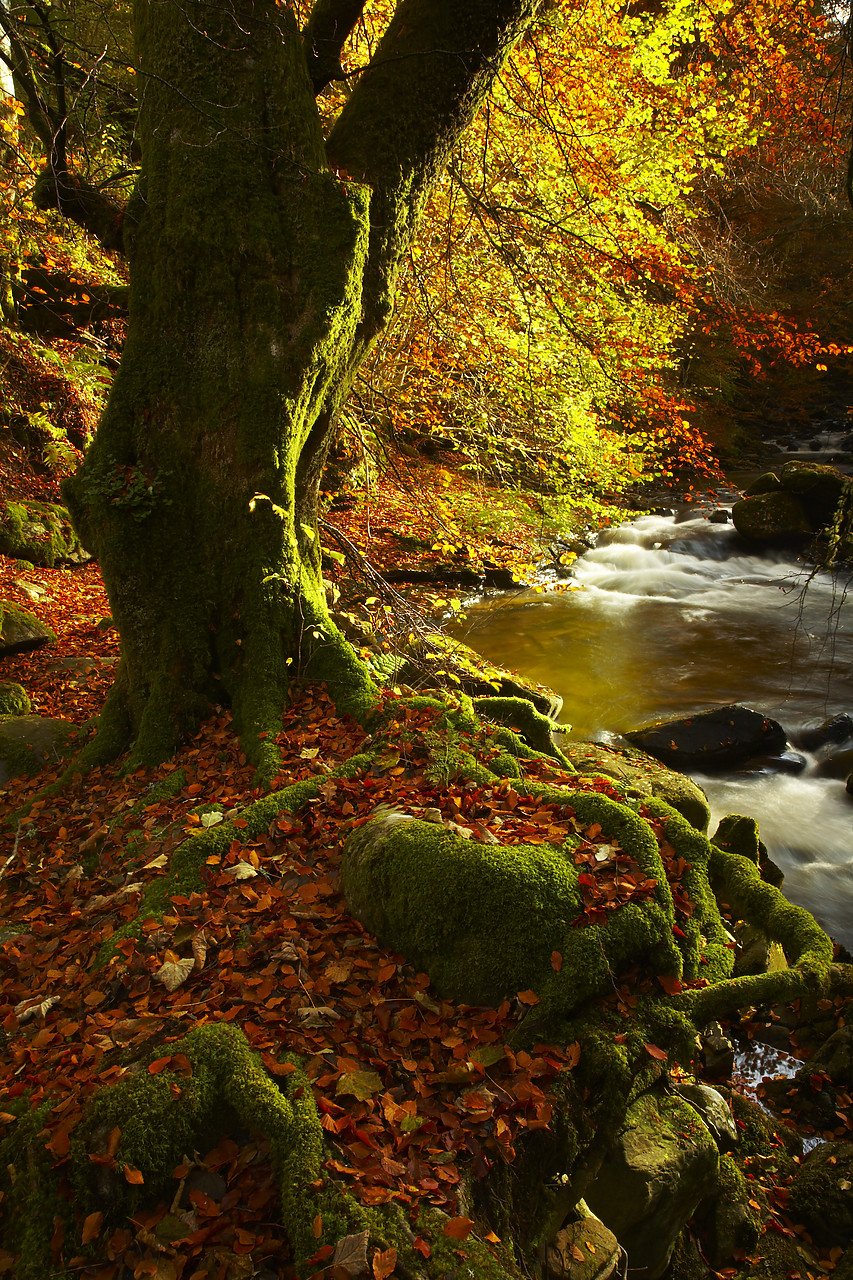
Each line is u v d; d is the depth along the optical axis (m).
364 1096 2.53
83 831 4.61
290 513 5.27
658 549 14.85
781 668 10.06
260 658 5.14
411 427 10.33
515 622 11.73
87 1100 2.55
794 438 23.47
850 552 11.09
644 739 7.90
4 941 3.75
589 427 11.09
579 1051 2.77
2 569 10.62
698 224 15.50
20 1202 2.39
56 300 13.14
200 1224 2.30
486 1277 2.08
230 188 4.94
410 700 4.76
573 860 3.16
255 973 3.07
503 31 5.45
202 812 4.21
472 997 2.91
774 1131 4.11
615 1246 2.69
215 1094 2.56
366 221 5.10
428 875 3.05
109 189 7.47
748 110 10.74
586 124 10.32
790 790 7.34
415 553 12.50
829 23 9.26
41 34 5.73
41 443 12.54
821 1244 3.61
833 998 4.74
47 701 7.36
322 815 3.86
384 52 5.51
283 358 5.07
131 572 5.22
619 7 10.34
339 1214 2.20
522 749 4.43
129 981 3.15
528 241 9.59
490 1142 2.47
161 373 5.18
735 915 4.96
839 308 20.17
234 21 4.73
